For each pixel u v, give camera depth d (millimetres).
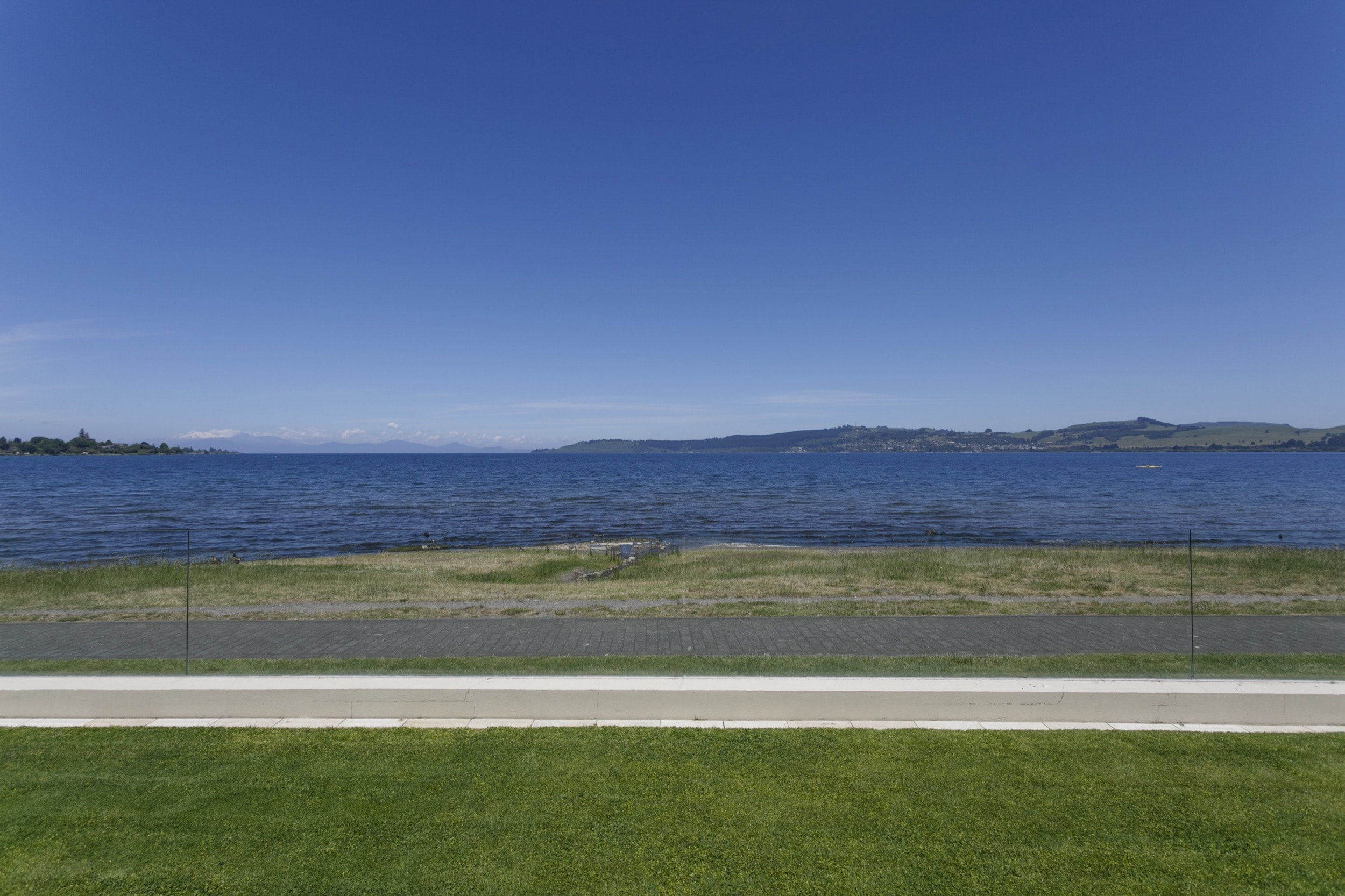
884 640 9180
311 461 192000
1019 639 9164
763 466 145125
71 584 14352
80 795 4590
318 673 7156
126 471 107812
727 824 4230
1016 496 56844
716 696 5770
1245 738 5422
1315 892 3645
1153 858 3916
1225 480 81000
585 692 5793
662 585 14383
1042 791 4629
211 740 5391
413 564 18875
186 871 3807
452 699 5816
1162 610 11195
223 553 26469
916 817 4312
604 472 111438
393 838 4094
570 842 4055
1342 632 9602
